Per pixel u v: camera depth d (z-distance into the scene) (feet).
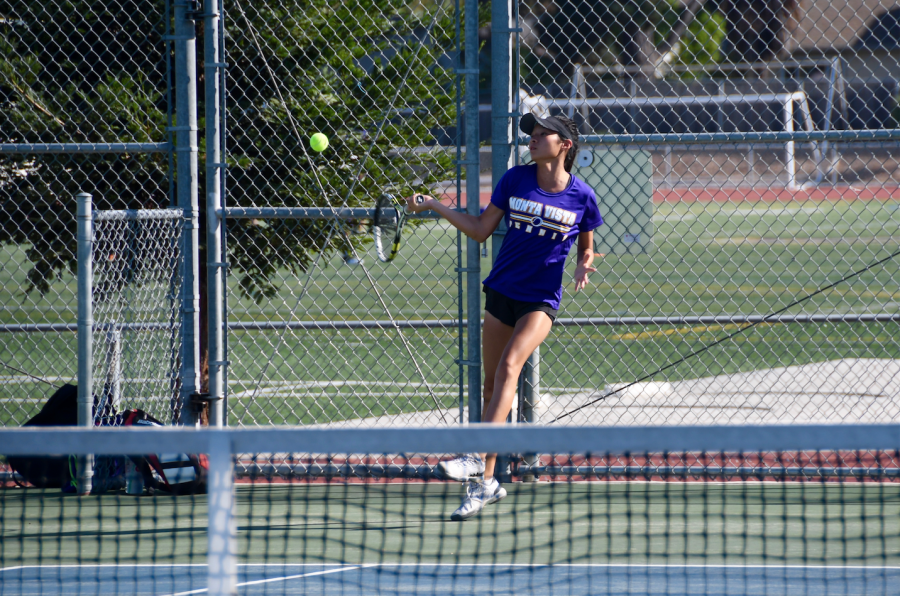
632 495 58.90
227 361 60.95
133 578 45.16
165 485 59.77
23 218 73.05
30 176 72.43
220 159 60.64
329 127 70.18
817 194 385.50
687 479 62.90
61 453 25.49
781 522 53.06
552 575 45.39
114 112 70.08
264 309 162.09
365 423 81.46
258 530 52.90
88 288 56.54
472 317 59.72
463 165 59.21
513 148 60.03
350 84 71.72
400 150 71.67
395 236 57.57
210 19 58.65
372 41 75.00
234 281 145.69
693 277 207.72
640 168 61.52
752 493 59.11
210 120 59.06
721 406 87.61
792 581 44.01
